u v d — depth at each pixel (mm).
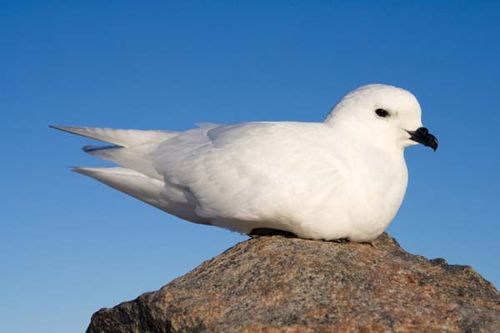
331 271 1051
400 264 1087
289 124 1144
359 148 1120
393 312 1012
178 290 1044
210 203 1131
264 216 1108
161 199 1178
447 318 1013
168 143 1195
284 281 1040
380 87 1141
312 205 1095
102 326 1078
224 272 1064
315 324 994
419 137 1130
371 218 1106
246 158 1122
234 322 1004
